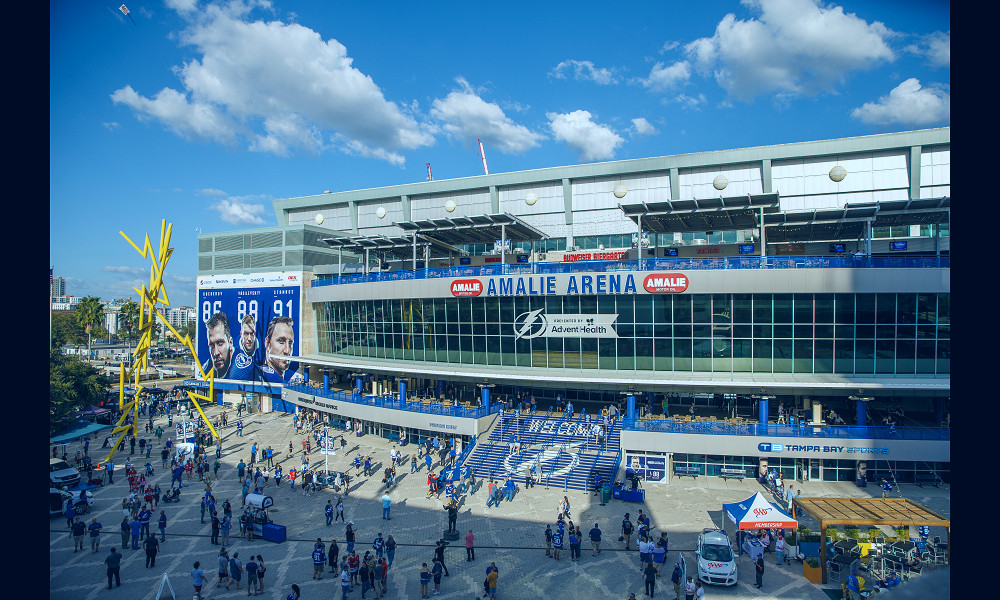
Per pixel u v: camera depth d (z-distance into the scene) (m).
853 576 23.05
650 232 54.66
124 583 25.69
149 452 47.50
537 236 56.88
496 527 32.16
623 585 25.02
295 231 68.75
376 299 56.53
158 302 52.59
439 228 51.94
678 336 43.53
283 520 33.78
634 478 37.91
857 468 38.66
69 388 58.97
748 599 23.39
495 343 49.44
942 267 38.91
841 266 39.69
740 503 27.77
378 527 32.47
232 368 72.44
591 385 45.88
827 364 40.91
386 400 51.62
